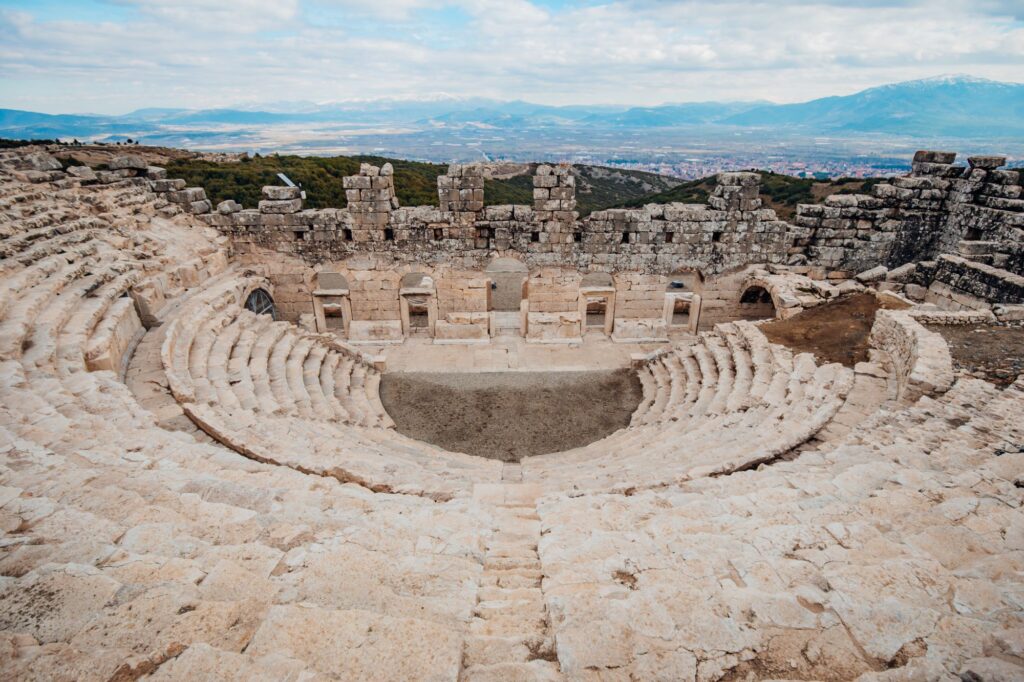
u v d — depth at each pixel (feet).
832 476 30.04
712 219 84.43
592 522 25.35
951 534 20.62
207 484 25.84
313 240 85.87
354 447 44.34
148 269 66.95
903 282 81.97
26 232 58.44
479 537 23.86
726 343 67.05
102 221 71.77
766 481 30.40
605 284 128.26
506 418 64.69
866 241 87.51
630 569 19.71
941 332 54.08
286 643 14.15
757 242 86.58
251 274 85.61
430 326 88.02
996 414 35.14
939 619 16.06
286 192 84.64
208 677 12.55
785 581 18.42
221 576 17.16
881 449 32.53
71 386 38.32
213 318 64.34
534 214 82.84
